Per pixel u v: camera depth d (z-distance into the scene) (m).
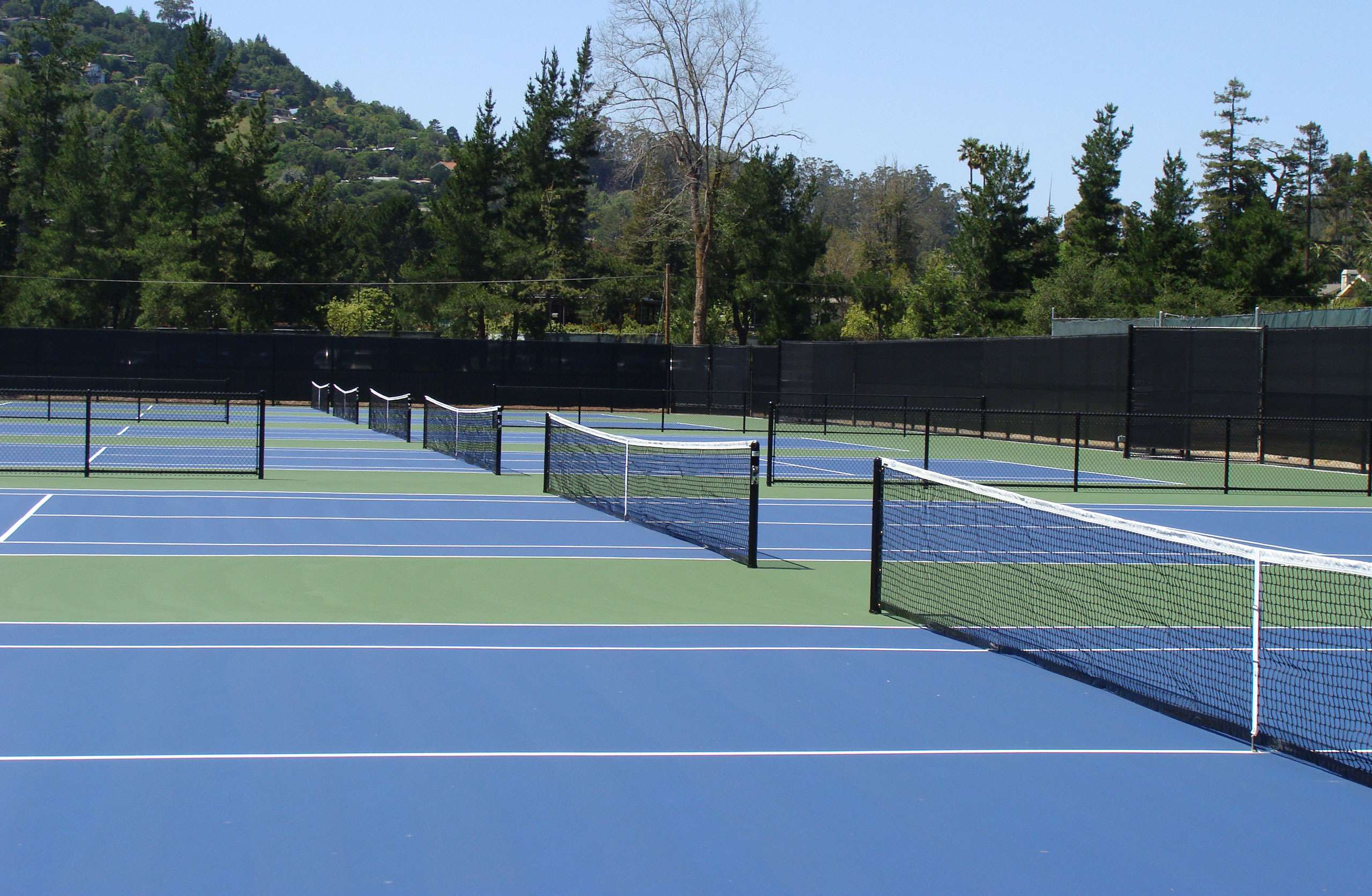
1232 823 5.80
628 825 5.62
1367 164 91.06
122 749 6.54
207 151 59.62
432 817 5.66
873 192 102.25
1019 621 10.19
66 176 60.66
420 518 16.64
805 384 45.41
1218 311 51.84
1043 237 62.94
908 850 5.40
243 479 21.22
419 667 8.48
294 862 5.12
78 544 13.65
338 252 71.88
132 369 46.25
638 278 70.56
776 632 9.88
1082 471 26.34
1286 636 9.84
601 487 20.47
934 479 10.77
